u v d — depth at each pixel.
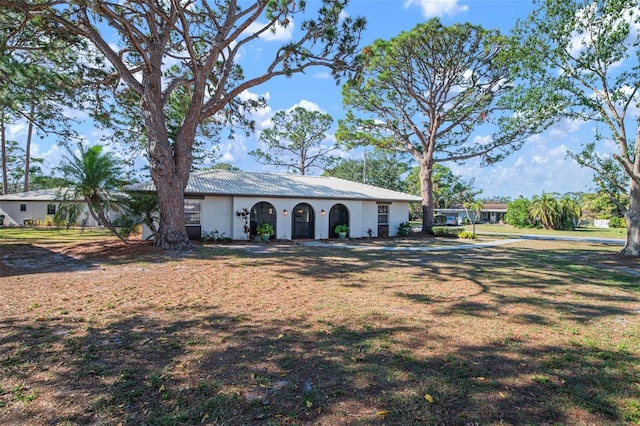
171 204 12.69
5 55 11.91
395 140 24.98
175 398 2.90
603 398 2.97
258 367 3.48
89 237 18.45
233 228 18.00
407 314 5.36
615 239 22.28
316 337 4.31
